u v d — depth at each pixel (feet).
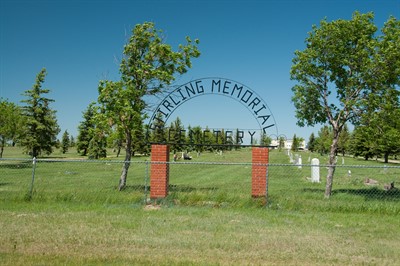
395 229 29.94
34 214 33.22
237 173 96.17
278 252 22.94
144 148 203.10
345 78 51.47
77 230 27.45
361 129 49.73
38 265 19.40
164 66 56.75
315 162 78.95
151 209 36.99
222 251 22.94
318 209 37.81
